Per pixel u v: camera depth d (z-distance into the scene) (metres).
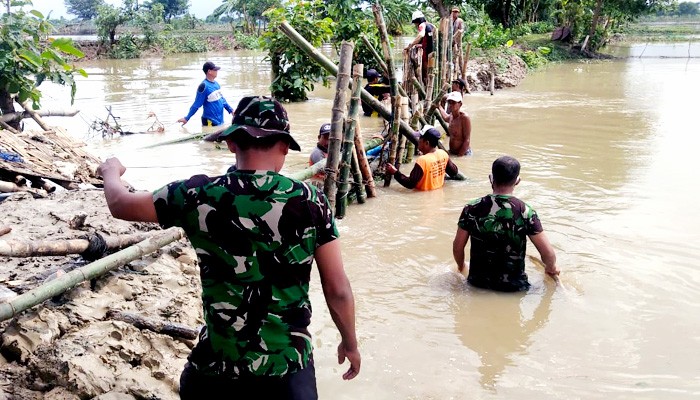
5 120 8.14
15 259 4.15
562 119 11.95
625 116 12.20
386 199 7.13
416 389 3.47
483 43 20.47
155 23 39.50
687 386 3.46
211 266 2.14
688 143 9.57
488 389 3.46
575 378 3.56
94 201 5.57
